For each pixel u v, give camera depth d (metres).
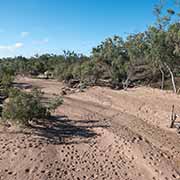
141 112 27.42
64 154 15.64
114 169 14.42
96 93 37.38
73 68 57.03
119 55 49.44
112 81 49.91
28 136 17.69
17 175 12.88
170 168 14.99
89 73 49.84
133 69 49.12
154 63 40.06
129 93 36.25
